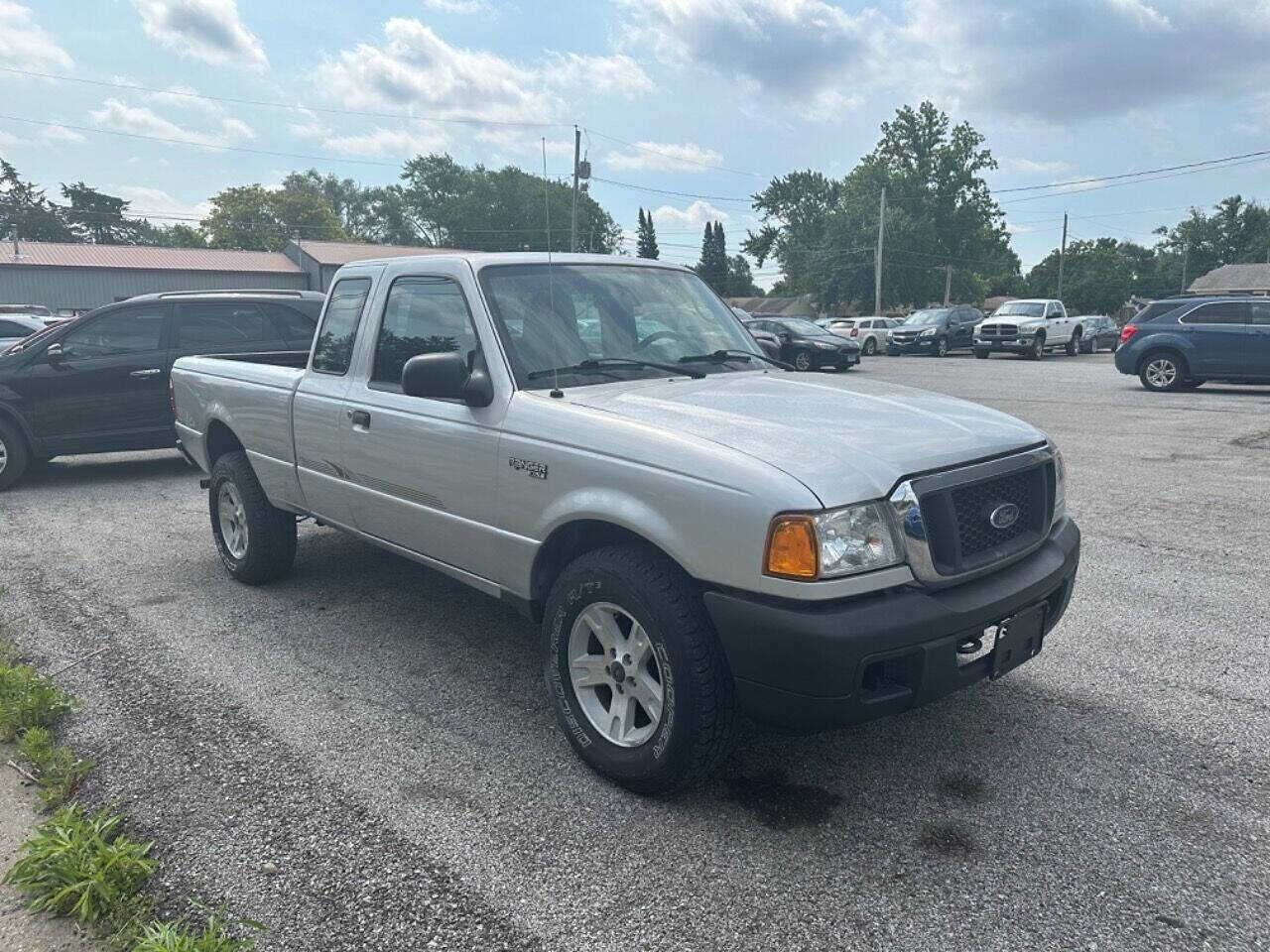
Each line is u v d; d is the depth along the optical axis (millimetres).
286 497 5047
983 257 70000
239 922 2459
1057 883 2633
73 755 3416
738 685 2809
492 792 3152
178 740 3535
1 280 42062
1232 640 4449
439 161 81688
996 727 3596
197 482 8992
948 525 2869
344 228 103188
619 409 3295
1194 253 102375
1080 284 94500
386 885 2645
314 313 9859
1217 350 16219
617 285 4273
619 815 3012
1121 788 3139
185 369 6105
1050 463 3387
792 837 2881
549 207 4488
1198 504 7352
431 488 3871
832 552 2648
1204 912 2492
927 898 2570
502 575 3633
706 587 2865
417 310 4137
